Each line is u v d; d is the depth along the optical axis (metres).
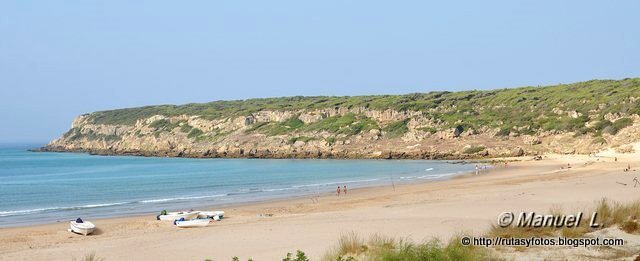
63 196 51.38
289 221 28.72
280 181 63.03
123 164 109.00
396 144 114.19
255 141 131.62
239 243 22.17
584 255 14.71
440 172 70.06
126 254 21.06
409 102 135.25
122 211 38.62
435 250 14.52
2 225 32.62
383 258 14.38
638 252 14.94
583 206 25.72
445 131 112.38
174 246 22.38
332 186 54.84
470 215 26.50
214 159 122.50
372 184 55.66
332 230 24.11
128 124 166.25
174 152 136.50
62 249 22.91
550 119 106.81
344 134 123.56
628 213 19.70
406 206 32.56
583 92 114.94
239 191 52.25
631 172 51.19
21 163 116.12
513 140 103.19
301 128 133.62
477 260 14.17
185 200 44.97
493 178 56.12
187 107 174.75
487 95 136.38
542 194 34.47
